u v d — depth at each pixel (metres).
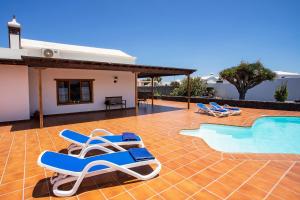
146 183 3.47
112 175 3.79
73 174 3.05
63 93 11.41
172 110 13.57
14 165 4.23
